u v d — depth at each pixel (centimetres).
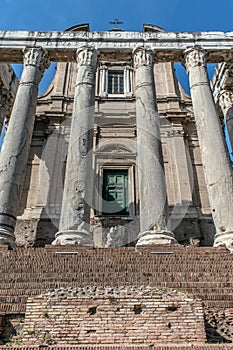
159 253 1051
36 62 1692
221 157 1366
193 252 1045
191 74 1681
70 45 1775
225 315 761
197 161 2239
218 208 1269
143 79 1623
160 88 2575
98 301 716
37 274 907
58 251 1062
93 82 1645
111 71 2716
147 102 1529
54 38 1791
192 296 759
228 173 1330
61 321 692
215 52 1783
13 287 847
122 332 678
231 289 835
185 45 1786
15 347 576
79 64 1697
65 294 736
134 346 598
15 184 1302
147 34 1819
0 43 1755
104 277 893
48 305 714
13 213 1260
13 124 1448
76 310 705
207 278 902
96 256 993
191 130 2373
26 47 1741
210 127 1449
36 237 1881
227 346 589
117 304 713
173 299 718
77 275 904
